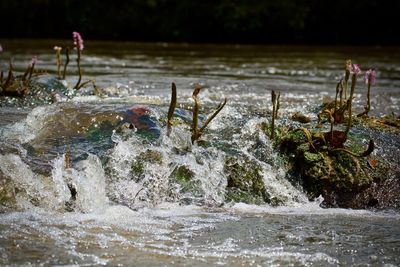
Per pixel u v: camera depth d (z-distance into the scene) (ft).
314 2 168.14
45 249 21.97
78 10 161.07
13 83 44.70
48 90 45.85
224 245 23.26
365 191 29.66
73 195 26.89
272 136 31.99
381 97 56.13
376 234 25.17
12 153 29.17
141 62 88.48
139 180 28.81
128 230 24.29
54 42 133.28
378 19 168.76
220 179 29.55
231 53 118.21
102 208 26.58
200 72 75.87
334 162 30.09
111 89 51.47
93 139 30.71
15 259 21.02
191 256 22.11
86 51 109.29
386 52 134.10
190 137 31.09
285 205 28.91
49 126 31.81
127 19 163.32
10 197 26.18
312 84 65.67
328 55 119.85
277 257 22.38
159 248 22.66
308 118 36.14
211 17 164.35
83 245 22.52
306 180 29.91
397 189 30.07
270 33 165.58
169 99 47.34
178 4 165.27
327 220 26.81
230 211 27.48
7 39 145.38
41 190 26.78
